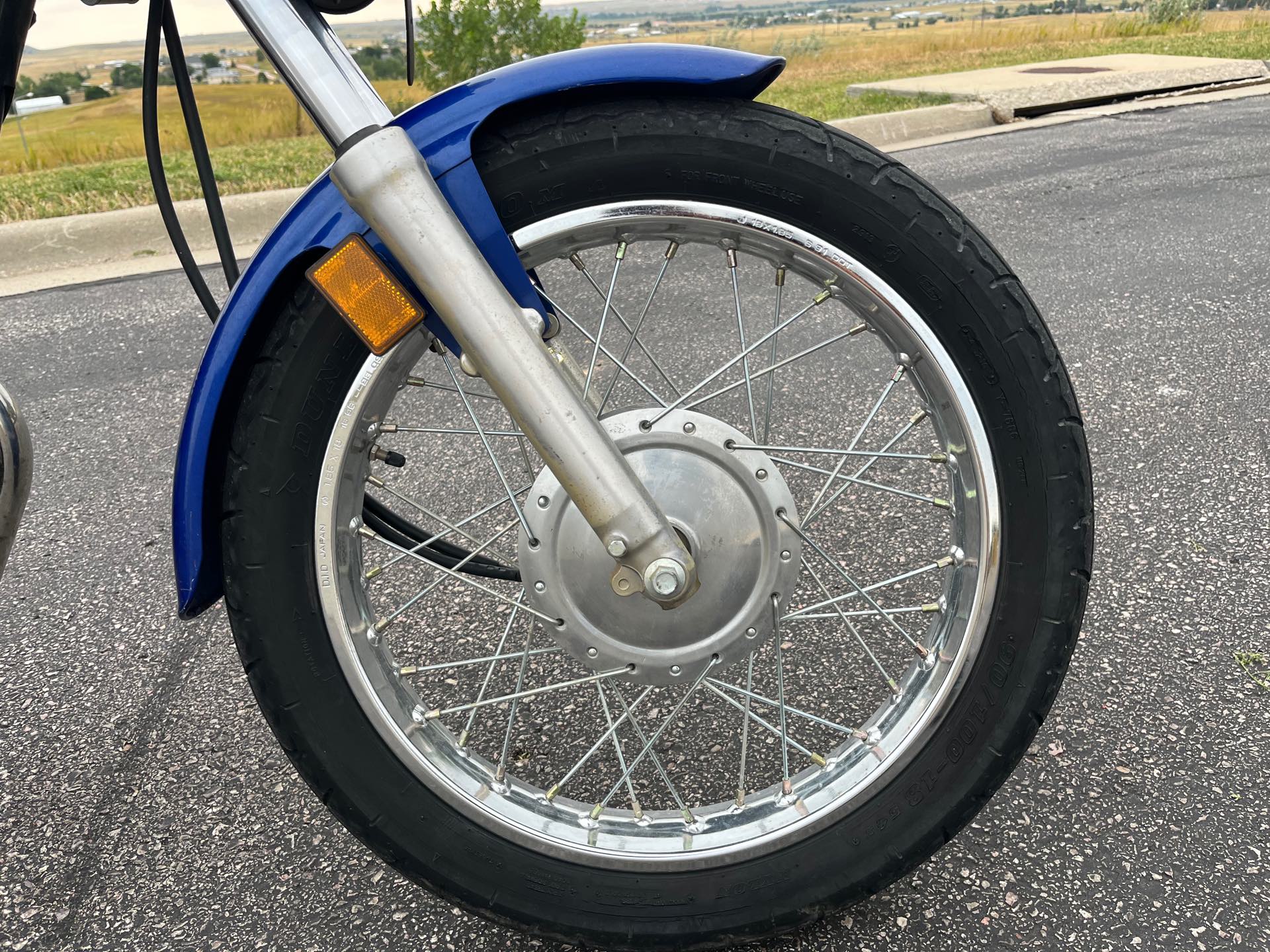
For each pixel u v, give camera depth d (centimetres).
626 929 118
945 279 104
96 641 197
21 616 206
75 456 277
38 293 427
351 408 105
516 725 165
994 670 112
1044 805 143
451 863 117
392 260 99
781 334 326
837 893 117
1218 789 144
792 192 103
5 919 134
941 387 108
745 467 111
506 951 126
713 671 117
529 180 101
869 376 293
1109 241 417
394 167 90
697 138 101
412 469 254
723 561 112
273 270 100
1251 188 488
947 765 115
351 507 112
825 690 169
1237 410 261
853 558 206
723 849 117
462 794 117
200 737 169
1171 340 309
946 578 119
